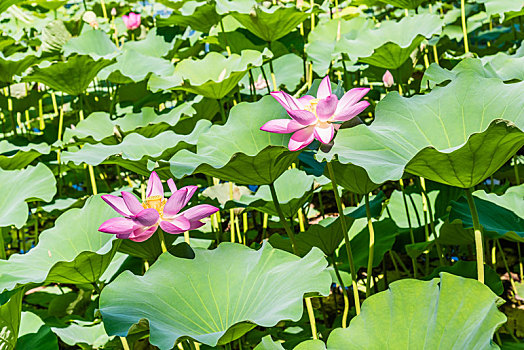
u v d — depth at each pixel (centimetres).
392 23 349
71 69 371
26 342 248
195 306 192
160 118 355
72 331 267
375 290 329
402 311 167
